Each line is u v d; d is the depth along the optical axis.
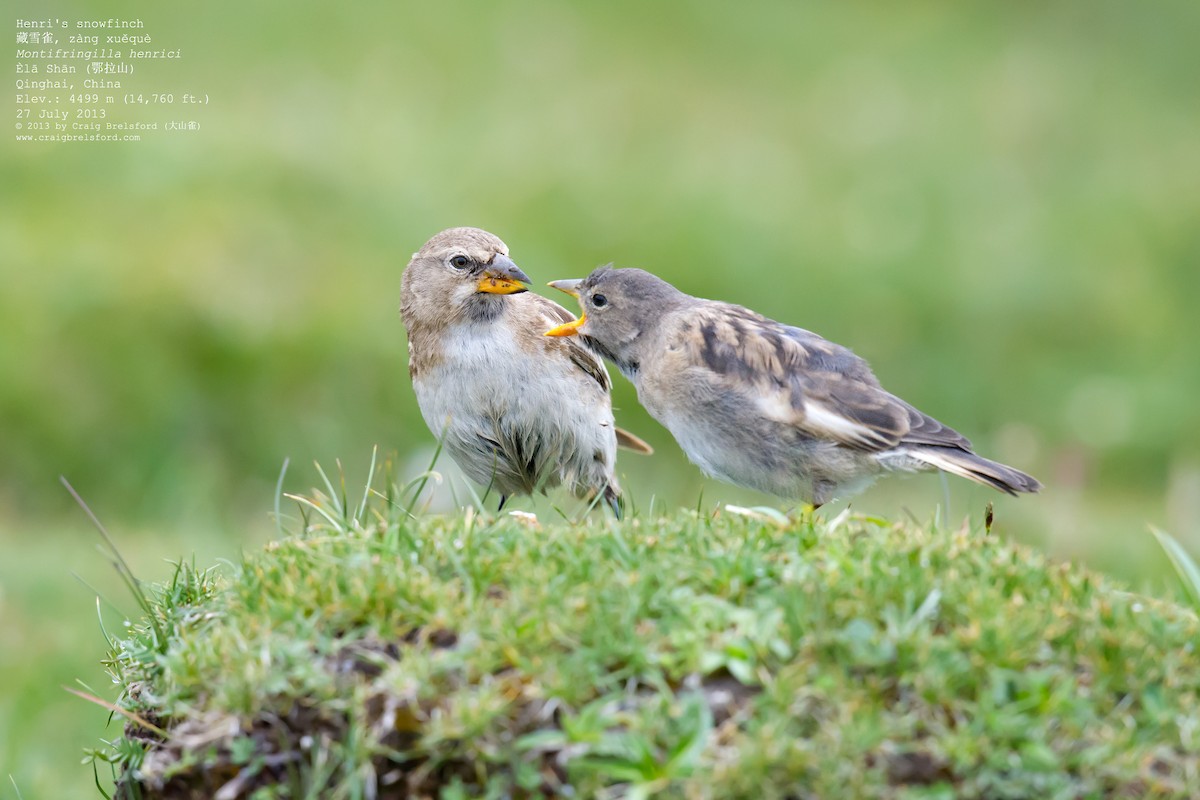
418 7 24.00
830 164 21.19
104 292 14.82
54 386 14.15
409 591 5.19
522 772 4.73
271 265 15.83
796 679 4.71
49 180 16.50
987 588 5.10
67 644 10.43
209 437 14.41
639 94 22.64
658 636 4.93
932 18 28.30
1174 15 28.83
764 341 7.36
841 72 25.03
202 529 13.36
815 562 5.32
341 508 6.74
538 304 8.93
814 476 7.22
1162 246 20.66
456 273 8.54
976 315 18.20
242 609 5.41
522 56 23.19
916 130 22.80
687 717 4.67
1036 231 20.06
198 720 5.05
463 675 4.89
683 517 5.92
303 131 18.69
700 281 17.53
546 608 5.04
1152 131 24.33
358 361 15.16
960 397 17.52
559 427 8.71
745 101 23.17
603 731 4.69
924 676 4.70
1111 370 18.19
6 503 13.66
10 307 14.50
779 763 4.52
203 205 16.42
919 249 18.86
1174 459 16.95
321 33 22.62
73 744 9.39
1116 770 4.59
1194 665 4.96
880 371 17.42
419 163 18.45
